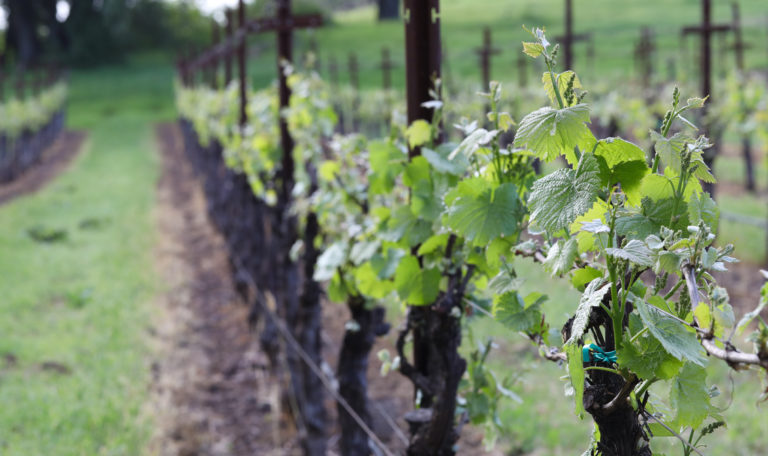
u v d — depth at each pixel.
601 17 48.31
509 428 4.86
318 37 51.44
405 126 2.91
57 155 28.16
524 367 2.42
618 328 1.21
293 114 4.76
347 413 3.74
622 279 1.20
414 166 2.36
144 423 5.38
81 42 59.19
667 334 1.11
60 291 8.87
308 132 4.69
